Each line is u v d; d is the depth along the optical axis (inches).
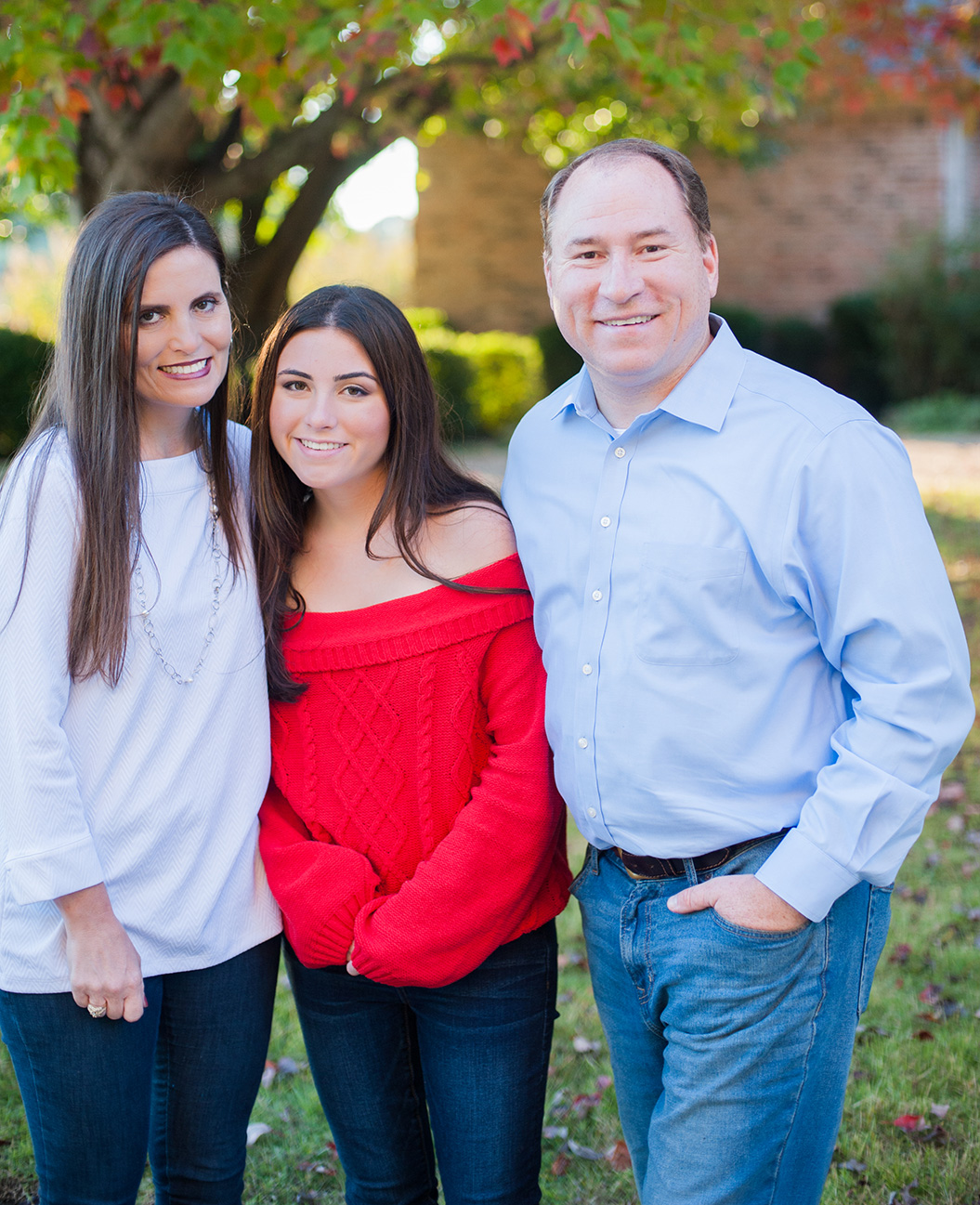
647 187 66.0
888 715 62.7
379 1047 78.5
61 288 69.6
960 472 390.9
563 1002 128.6
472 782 75.5
